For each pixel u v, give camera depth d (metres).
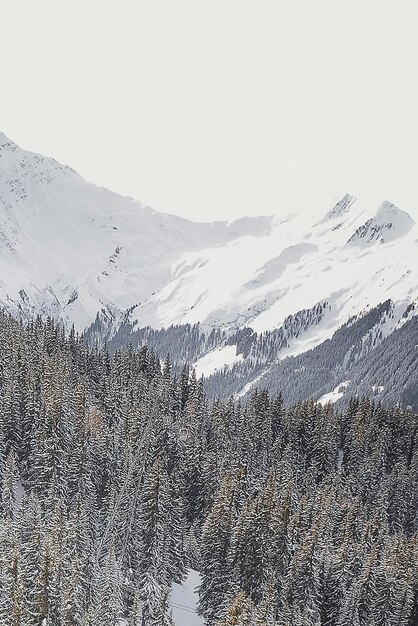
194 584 107.75
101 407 150.62
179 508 118.50
